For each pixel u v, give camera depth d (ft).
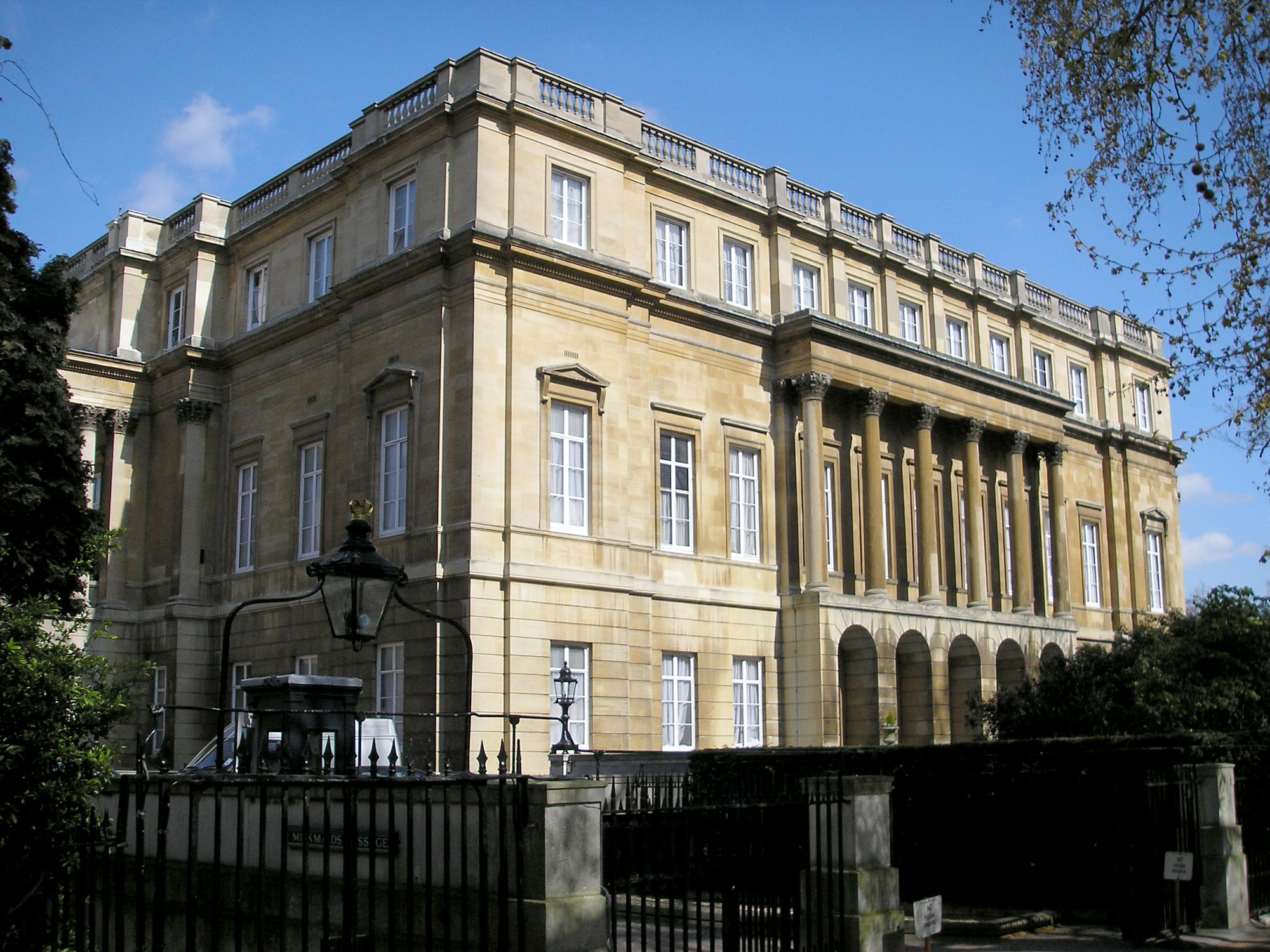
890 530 137.90
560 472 108.99
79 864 37.91
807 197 139.54
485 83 108.37
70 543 93.61
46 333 97.71
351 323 116.37
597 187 115.55
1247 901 69.10
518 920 34.24
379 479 111.34
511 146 109.50
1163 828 65.31
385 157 116.37
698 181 126.62
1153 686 100.48
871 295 144.46
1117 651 110.52
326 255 126.62
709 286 127.13
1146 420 190.49
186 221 144.97
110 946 48.96
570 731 103.09
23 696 35.12
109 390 141.28
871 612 127.44
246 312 137.69
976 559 143.13
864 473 132.36
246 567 131.85
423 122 110.83
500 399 105.09
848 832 46.78
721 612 121.90
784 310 132.98
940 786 80.33
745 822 41.93
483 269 105.81
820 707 122.01
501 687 100.48
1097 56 58.95
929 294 151.74
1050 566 159.12
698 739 118.01
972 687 140.36
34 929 37.22
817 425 127.85
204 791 43.50
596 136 115.03
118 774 46.39
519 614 101.96
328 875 36.09
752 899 41.70
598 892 35.94
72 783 35.45
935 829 80.02
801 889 46.24
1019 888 76.64
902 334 148.56
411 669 102.37
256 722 50.01
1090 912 73.20
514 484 103.91
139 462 142.51
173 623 132.67
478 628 99.60
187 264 141.69
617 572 110.32
